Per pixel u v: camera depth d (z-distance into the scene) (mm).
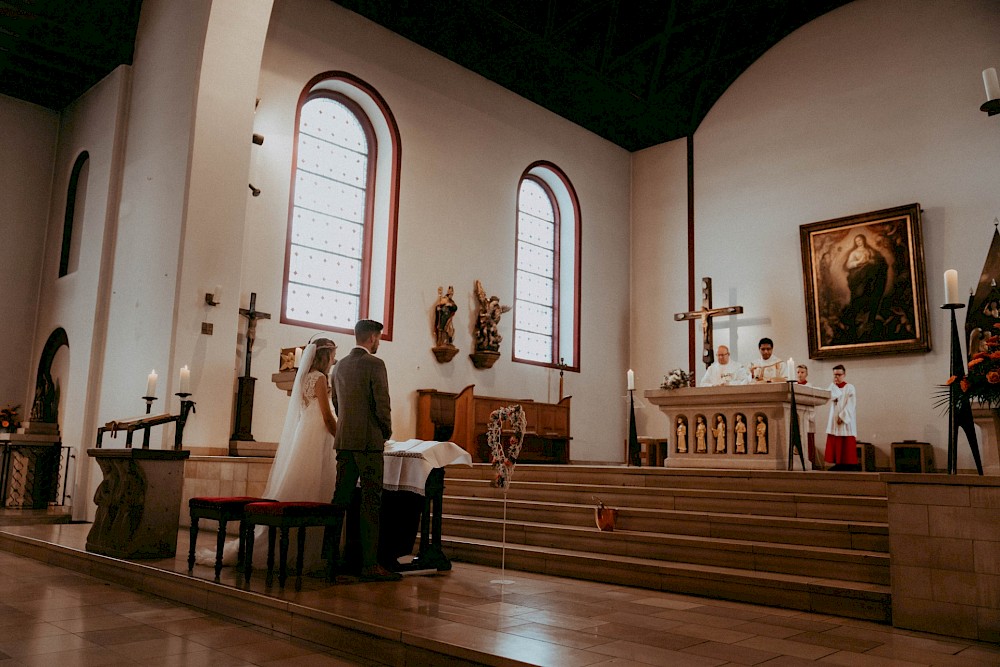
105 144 11820
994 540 4328
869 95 14320
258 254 11602
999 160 12711
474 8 13141
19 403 12625
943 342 12828
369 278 13242
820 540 5855
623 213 17609
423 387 13352
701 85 16234
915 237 13164
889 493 4738
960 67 13344
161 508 6426
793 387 8258
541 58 14562
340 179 13125
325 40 12734
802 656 3820
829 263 14172
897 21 14156
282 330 11766
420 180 13781
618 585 5957
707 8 14297
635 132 17250
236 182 10438
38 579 6293
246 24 10531
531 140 15883
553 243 16531
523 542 7117
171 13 10953
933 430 12758
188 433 9680
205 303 10000
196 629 4684
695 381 15984
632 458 9938
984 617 4293
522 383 15078
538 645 3809
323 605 4586
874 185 14023
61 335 12258
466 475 9680
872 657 3857
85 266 11680
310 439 5977
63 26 11117
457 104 14594
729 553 5863
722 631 4348
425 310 13555
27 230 12953
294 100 12258
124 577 6090
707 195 16406
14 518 9820
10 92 12852
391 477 5914
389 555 5992
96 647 4172
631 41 14805
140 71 11531
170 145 10445
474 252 14523
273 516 5059
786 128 15344
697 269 16312
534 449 14008
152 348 9984
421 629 4047
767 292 15156
